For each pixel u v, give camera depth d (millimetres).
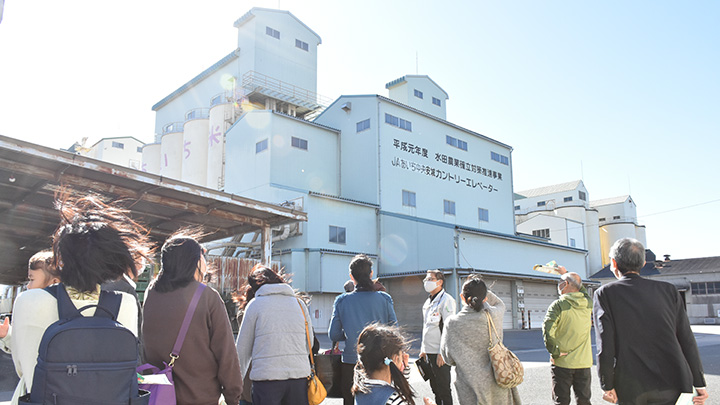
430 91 42938
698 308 41969
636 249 3393
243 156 32281
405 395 2543
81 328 1903
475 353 3686
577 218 57406
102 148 52812
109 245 2164
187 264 2654
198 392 2520
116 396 1896
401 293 28188
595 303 3457
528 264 31312
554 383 4582
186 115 43562
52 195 11258
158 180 10367
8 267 21953
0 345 2664
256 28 39000
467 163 38812
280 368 3312
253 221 13445
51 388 1807
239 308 4281
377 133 32125
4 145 8219
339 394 4730
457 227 26453
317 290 24969
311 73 41812
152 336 2541
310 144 32562
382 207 31047
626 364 3195
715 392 7391
